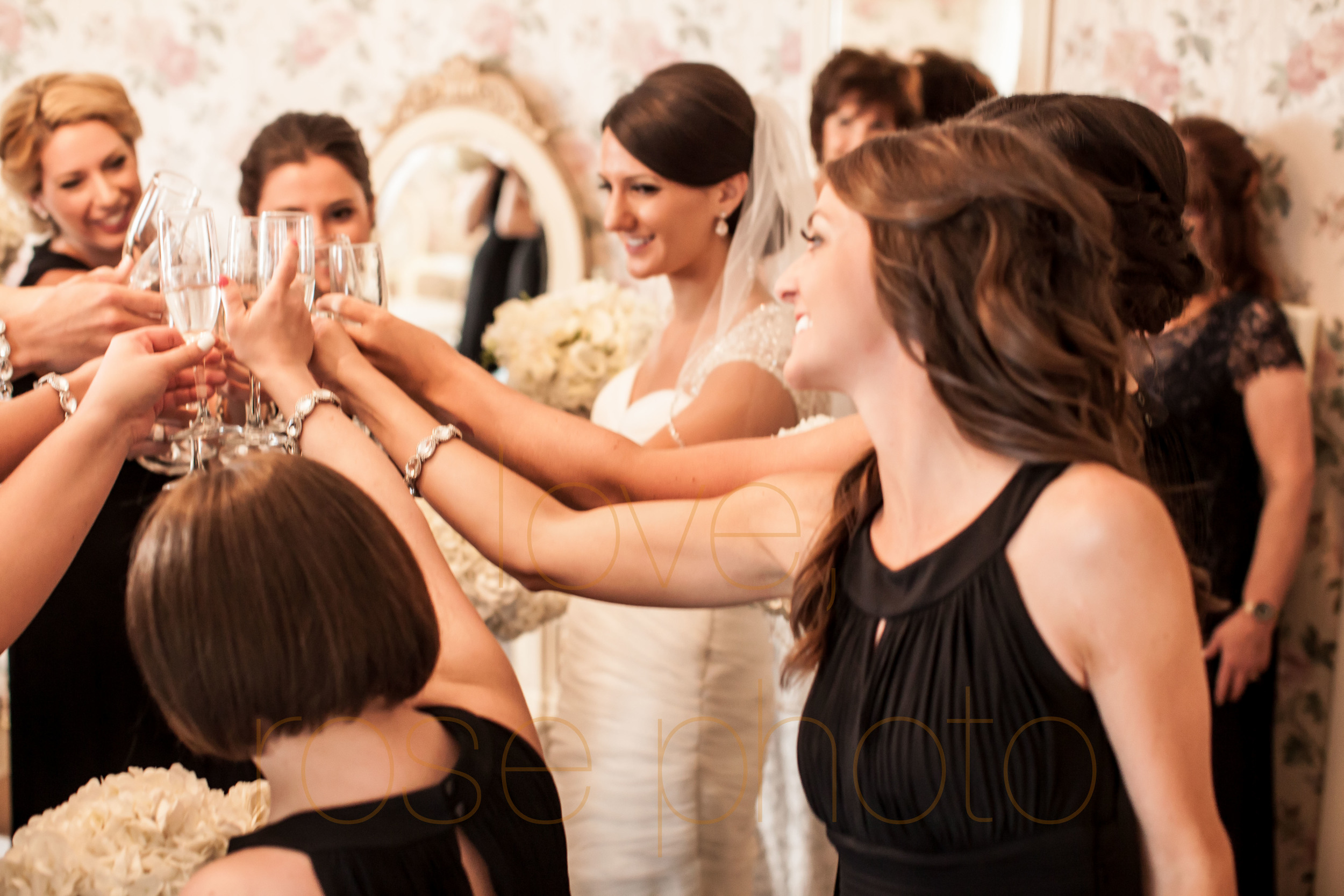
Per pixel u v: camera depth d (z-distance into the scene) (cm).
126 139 213
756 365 171
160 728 165
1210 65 243
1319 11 226
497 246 298
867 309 86
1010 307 79
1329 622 238
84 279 134
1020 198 79
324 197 197
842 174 88
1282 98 234
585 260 297
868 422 91
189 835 92
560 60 296
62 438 92
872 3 268
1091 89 258
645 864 174
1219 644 221
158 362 97
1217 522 220
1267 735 227
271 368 103
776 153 184
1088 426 81
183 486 71
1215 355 219
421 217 301
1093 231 80
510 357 220
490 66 300
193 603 66
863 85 242
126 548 165
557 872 81
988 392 81
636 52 290
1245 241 225
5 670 275
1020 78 261
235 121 321
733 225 189
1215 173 220
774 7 279
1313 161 230
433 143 297
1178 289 106
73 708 166
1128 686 78
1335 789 231
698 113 178
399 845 68
